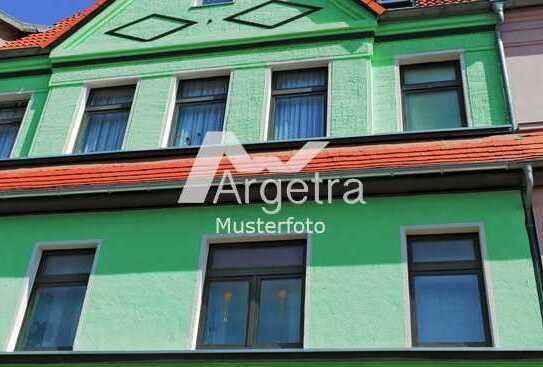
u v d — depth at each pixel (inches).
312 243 334.6
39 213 376.8
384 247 325.7
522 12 418.3
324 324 307.7
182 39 448.5
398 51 416.5
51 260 364.2
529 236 317.1
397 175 335.3
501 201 330.6
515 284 303.6
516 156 329.1
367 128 379.9
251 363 293.1
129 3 478.3
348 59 412.5
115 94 444.8
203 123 414.9
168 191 358.0
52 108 438.0
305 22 435.2
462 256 321.7
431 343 300.0
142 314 328.2
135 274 342.3
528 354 275.7
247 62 427.5
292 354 291.1
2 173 399.9
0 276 356.2
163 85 430.6
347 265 323.9
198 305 327.6
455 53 407.5
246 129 396.5
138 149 400.2
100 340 323.6
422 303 312.0
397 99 394.6
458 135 362.3
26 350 335.6
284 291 327.9
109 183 363.6
